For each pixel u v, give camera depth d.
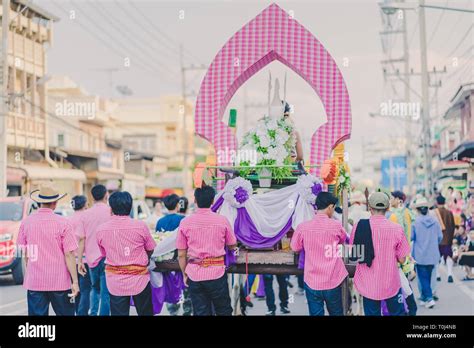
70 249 7.41
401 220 10.91
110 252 7.20
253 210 7.64
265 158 8.03
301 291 12.90
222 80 8.31
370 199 7.07
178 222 9.85
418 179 46.84
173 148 66.31
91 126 41.59
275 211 7.66
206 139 8.37
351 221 9.98
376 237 6.94
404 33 34.38
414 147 47.53
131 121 66.38
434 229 11.23
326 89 8.07
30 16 30.59
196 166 7.47
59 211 20.02
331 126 8.02
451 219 14.34
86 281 9.12
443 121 41.47
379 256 6.94
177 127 66.31
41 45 32.00
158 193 50.28
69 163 37.91
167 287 8.37
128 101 66.69
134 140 65.56
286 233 7.92
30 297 7.43
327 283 6.87
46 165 32.81
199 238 7.07
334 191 7.88
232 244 7.22
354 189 11.52
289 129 8.31
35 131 31.27
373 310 7.02
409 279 8.81
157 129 66.00
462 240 17.55
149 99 66.75
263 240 7.63
